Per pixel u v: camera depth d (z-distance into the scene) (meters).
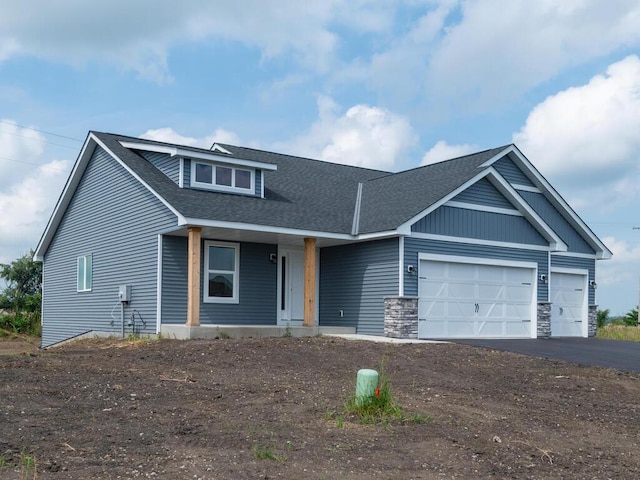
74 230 23.08
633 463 7.45
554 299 25.38
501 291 21.03
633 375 13.78
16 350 21.64
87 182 22.30
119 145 20.59
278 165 24.25
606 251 26.55
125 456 6.61
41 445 6.84
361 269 19.89
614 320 41.81
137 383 10.30
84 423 7.77
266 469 6.41
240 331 17.34
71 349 15.71
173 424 7.90
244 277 19.72
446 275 19.69
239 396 9.66
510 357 15.41
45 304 24.91
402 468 6.68
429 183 21.06
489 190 20.80
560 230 25.62
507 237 21.12
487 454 7.35
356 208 21.45
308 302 18.83
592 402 10.95
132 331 19.09
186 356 13.20
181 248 18.45
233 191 19.67
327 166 26.02
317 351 14.25
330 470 6.49
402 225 18.16
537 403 10.56
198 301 16.95
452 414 9.15
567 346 18.41
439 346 16.42
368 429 8.07
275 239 19.44
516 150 23.42
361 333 19.72
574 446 8.03
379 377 9.68
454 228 19.83
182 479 6.02
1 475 5.91
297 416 8.54
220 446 7.08
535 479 6.67
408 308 18.61
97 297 21.16
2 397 8.80
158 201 18.17
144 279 18.67
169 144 19.56
